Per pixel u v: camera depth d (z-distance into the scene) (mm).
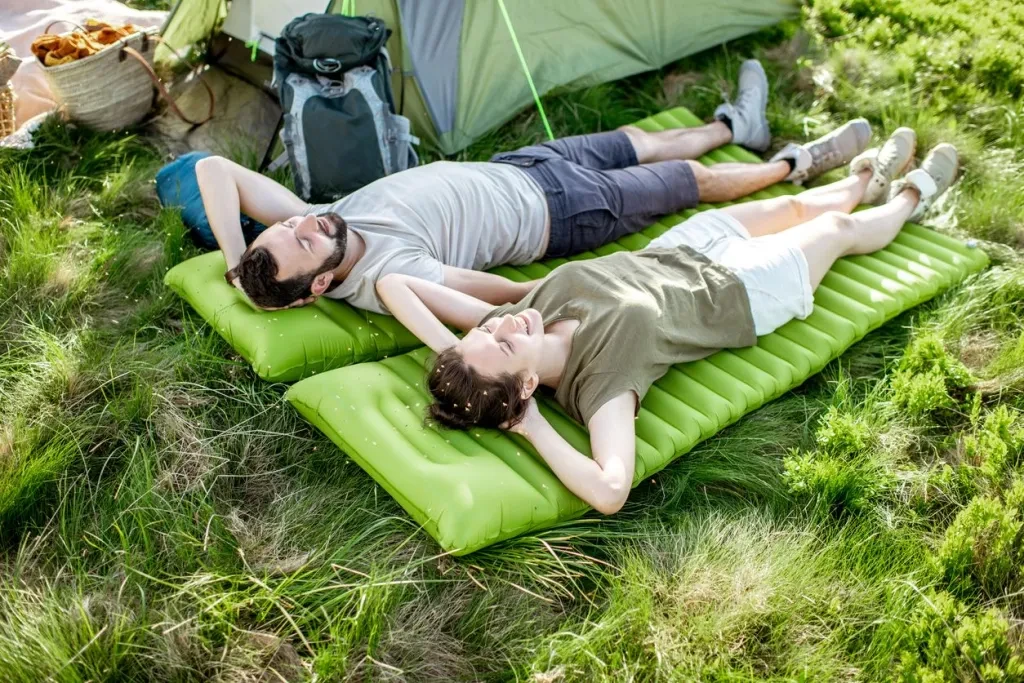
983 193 3955
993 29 5027
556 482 2648
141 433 2842
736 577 2494
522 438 2797
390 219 3176
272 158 4059
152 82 4141
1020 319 3400
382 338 3117
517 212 3395
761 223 3506
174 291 3293
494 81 4172
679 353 2961
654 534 2664
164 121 4242
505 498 2514
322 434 2891
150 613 2336
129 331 3207
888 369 3273
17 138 3865
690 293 3035
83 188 3777
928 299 3484
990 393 3092
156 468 2721
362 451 2658
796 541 2609
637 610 2408
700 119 4516
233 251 3135
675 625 2410
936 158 3896
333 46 3562
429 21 3916
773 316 3154
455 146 4152
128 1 4965
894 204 3664
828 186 3760
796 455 2871
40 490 2637
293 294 2977
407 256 3082
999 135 4395
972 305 3412
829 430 2904
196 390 2984
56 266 3297
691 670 2305
